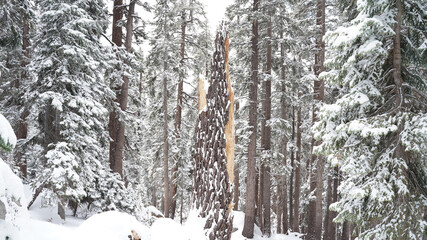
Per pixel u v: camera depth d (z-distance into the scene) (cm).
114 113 1502
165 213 1989
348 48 849
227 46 379
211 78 366
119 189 1261
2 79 1480
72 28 1123
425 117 723
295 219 2256
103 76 1388
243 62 2011
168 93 2220
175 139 2142
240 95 1917
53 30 1123
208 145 348
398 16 798
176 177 2295
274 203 3044
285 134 2008
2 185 183
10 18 1253
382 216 777
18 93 1377
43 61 1102
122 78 1479
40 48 1162
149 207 1409
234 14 1744
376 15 804
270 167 1894
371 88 816
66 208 1277
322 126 902
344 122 866
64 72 1092
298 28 1839
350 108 861
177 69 2023
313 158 2091
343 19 1577
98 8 1363
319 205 1523
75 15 1155
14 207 193
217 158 344
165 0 1994
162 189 3141
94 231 409
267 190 1870
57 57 1130
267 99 1911
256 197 2144
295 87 2028
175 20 2134
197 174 350
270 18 1822
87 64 1113
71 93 1165
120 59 1447
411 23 852
